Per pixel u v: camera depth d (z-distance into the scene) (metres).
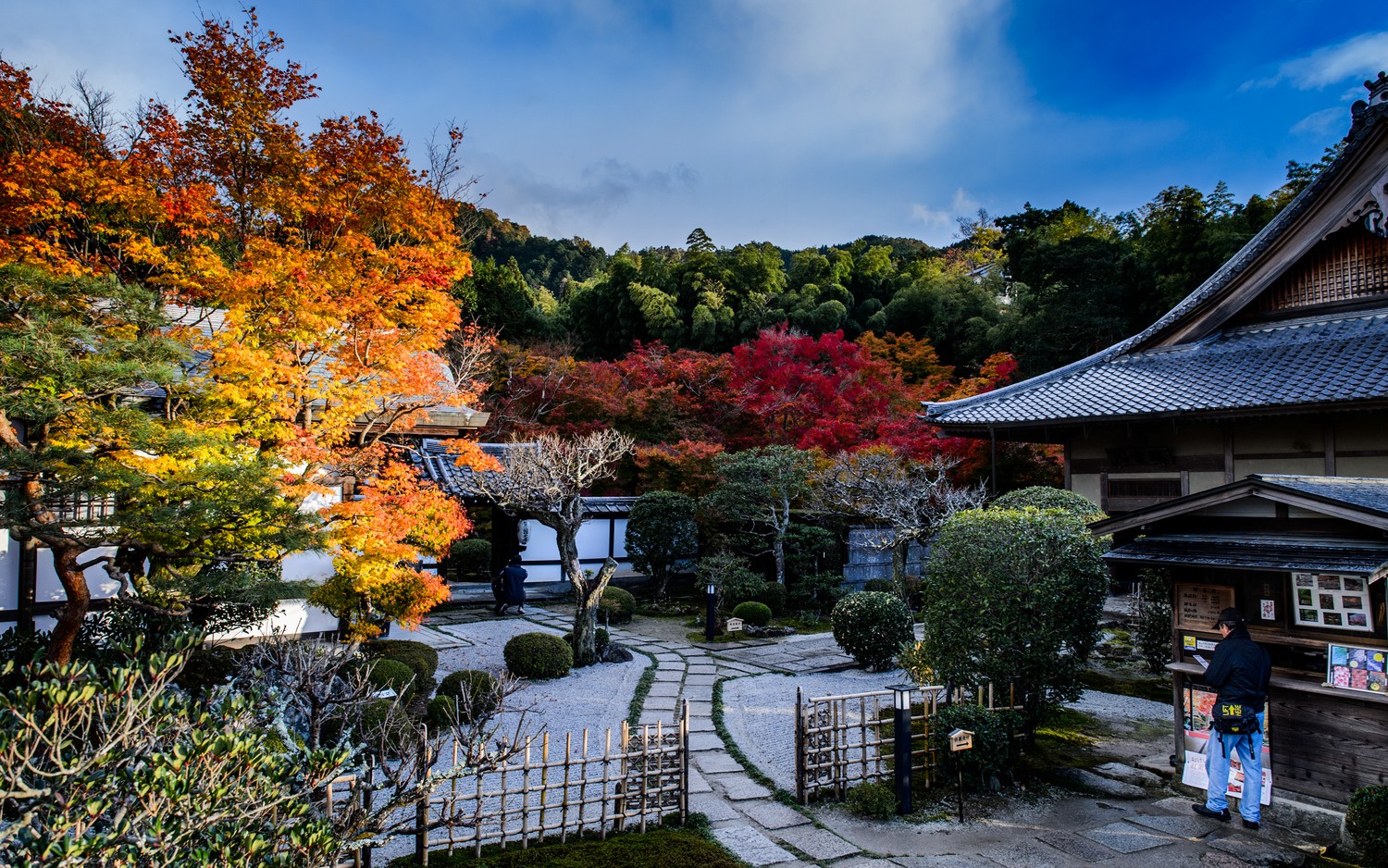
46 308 5.57
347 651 6.31
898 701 5.77
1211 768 5.55
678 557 17.14
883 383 21.25
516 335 29.77
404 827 5.16
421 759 4.62
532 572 17.88
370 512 7.13
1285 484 5.61
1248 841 5.16
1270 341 12.67
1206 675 5.58
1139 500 13.51
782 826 5.47
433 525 7.89
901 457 15.71
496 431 21.17
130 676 3.30
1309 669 5.88
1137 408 12.02
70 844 2.71
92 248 8.05
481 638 12.27
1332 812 5.35
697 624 14.43
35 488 5.48
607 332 32.56
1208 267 22.08
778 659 11.30
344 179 8.61
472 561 18.27
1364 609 5.27
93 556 8.38
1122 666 10.55
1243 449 12.23
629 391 22.52
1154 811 5.75
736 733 7.73
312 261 7.71
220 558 6.61
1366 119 11.62
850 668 10.64
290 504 6.23
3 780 2.84
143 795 3.02
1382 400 9.83
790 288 34.94
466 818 5.37
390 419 8.38
